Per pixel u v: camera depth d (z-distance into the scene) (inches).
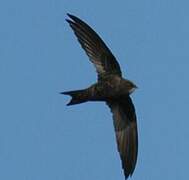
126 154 742.5
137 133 744.3
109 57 735.7
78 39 744.3
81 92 720.3
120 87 722.2
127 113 741.9
